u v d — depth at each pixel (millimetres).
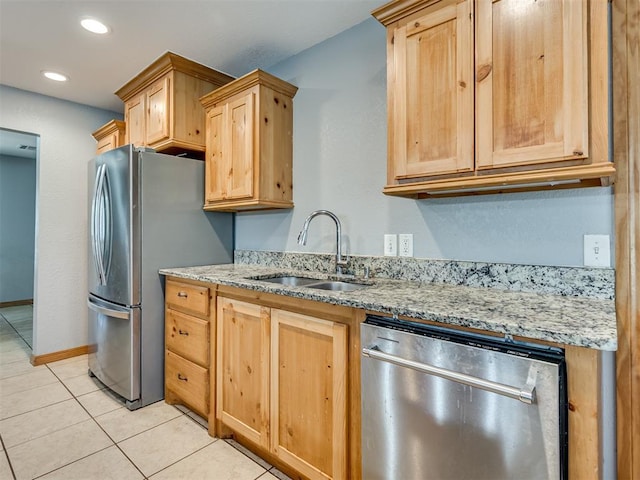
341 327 1399
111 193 2443
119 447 1867
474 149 1317
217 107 2488
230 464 1749
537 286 1481
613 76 1297
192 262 2598
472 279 1657
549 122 1168
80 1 1921
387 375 1229
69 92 3104
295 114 2418
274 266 2529
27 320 4652
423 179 1459
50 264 3154
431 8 1431
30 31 2197
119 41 2311
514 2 1235
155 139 2627
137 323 2289
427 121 1437
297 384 1563
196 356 2107
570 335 898
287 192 2391
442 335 1126
